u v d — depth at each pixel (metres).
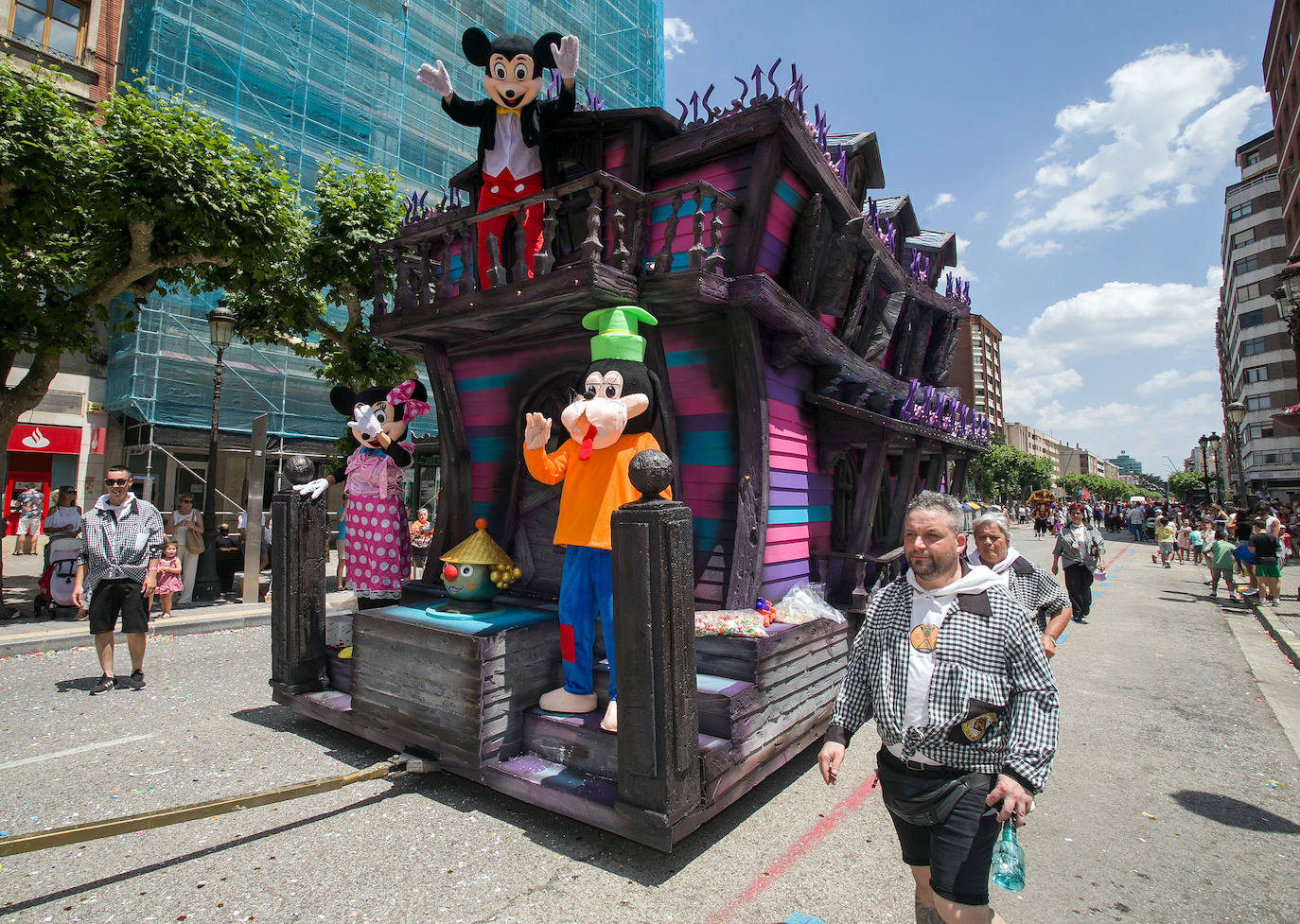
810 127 4.84
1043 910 2.90
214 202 8.26
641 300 4.20
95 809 3.59
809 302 5.22
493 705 3.64
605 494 3.67
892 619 2.20
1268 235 45.97
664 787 2.85
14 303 8.22
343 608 9.84
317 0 18.45
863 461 6.45
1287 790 4.14
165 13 15.54
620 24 24.97
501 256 5.29
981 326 79.25
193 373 16.39
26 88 7.60
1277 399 45.09
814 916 2.73
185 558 9.91
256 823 3.46
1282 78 31.81
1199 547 18.12
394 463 5.44
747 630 3.83
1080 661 7.43
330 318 18.67
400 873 3.01
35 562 15.18
